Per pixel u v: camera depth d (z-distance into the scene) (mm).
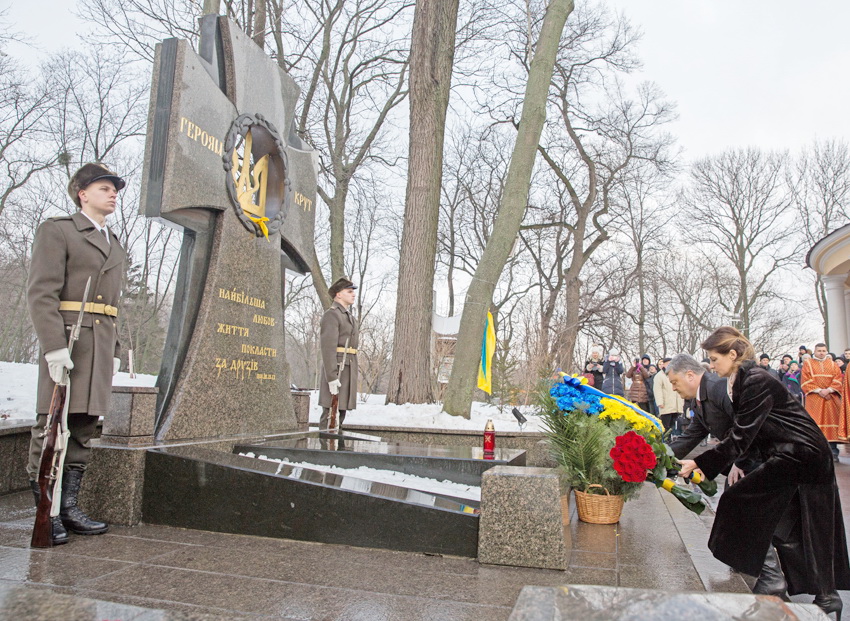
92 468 4512
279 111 7316
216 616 1509
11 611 1428
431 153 12812
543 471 4156
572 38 23500
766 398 3928
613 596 1189
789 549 3836
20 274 29875
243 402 6309
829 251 21297
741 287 34875
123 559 3568
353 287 8109
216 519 4371
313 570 3545
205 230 6098
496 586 3422
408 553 4066
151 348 29047
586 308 32219
